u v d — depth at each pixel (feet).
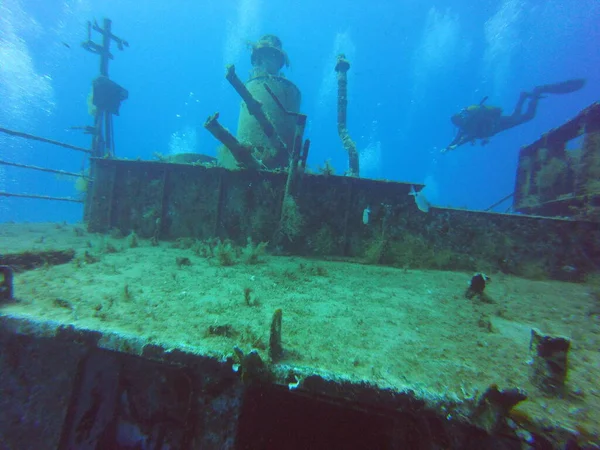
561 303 11.24
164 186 19.76
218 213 18.94
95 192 20.94
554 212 22.16
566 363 5.03
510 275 16.75
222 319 7.16
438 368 5.57
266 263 14.73
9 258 10.40
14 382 6.11
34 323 6.19
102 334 5.90
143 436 5.98
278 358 5.41
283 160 23.16
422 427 4.67
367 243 18.16
